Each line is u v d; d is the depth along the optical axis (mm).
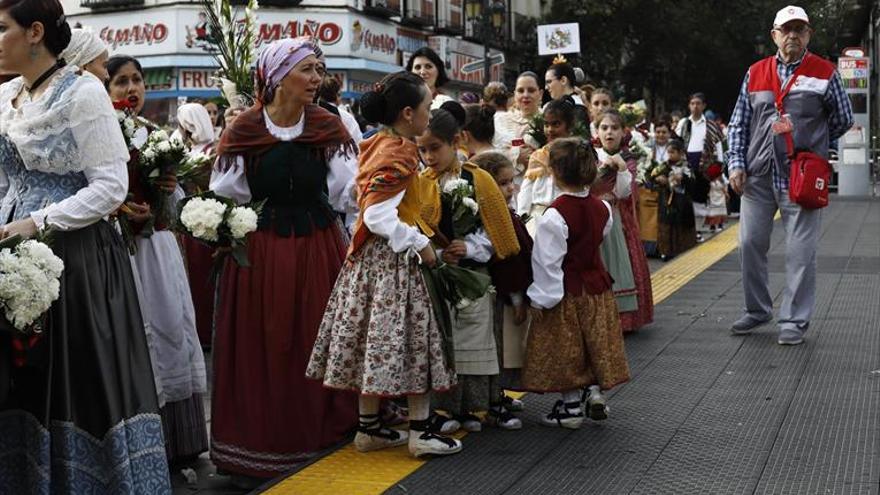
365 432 5594
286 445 5492
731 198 20234
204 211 4996
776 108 8117
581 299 5957
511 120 8828
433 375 5332
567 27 23203
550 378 5938
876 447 5516
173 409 5742
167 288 5625
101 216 4379
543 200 7598
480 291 5367
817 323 8797
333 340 5391
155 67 29203
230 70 6340
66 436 4340
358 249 5402
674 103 43219
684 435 5848
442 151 5805
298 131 5527
